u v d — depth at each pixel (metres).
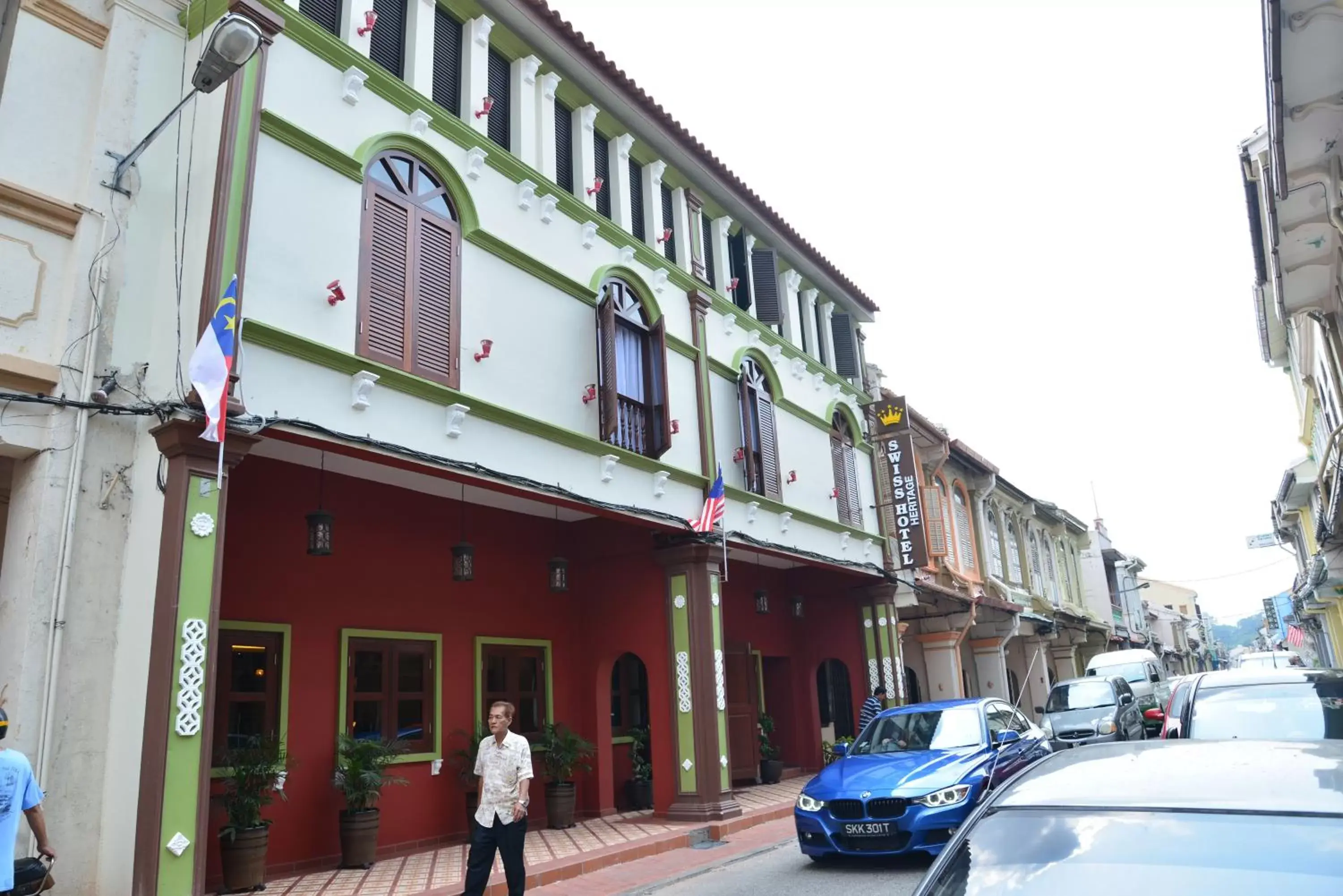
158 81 8.16
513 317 10.36
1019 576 28.78
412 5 10.28
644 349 12.44
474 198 10.09
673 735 11.96
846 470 17.20
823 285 17.81
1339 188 9.98
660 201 13.62
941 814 8.15
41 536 6.80
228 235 7.37
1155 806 2.96
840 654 17.55
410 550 10.82
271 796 8.59
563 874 9.02
